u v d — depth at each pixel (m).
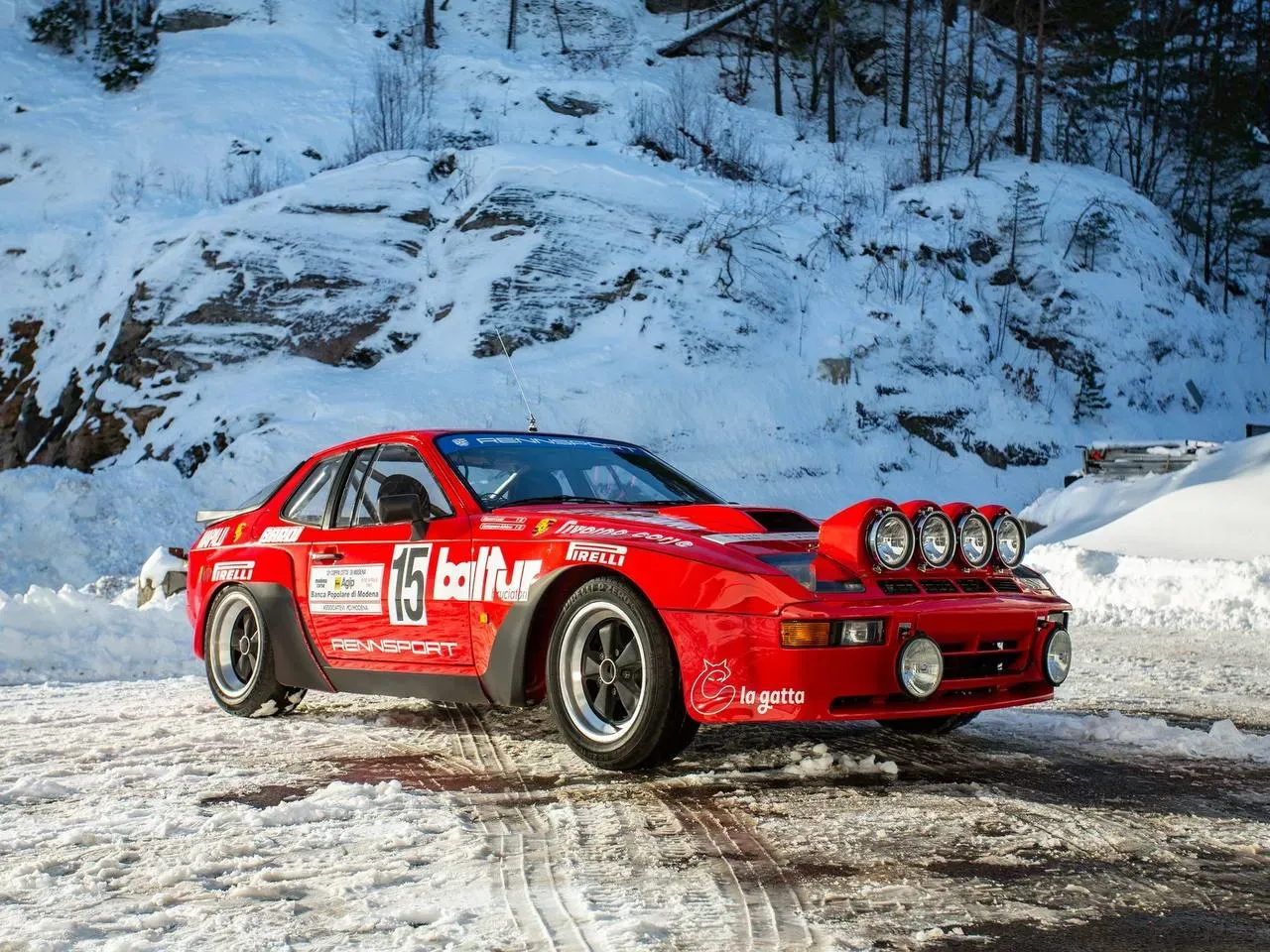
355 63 41.59
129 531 16.20
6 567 15.02
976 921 2.60
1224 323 40.38
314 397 23.34
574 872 3.02
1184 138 50.22
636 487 5.18
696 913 2.67
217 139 35.81
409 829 3.42
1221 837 3.31
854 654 3.78
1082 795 3.82
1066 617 4.45
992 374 32.09
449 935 2.53
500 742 4.88
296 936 2.54
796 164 40.12
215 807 3.77
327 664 5.27
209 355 25.31
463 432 5.29
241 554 5.68
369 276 27.03
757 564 3.90
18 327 28.33
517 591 4.38
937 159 42.81
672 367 26.62
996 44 52.66
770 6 48.88
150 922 2.63
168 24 42.94
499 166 29.14
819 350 28.89
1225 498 17.22
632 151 35.62
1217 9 54.97
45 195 33.44
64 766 4.50
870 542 3.96
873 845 3.24
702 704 3.89
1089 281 36.50
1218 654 8.41
